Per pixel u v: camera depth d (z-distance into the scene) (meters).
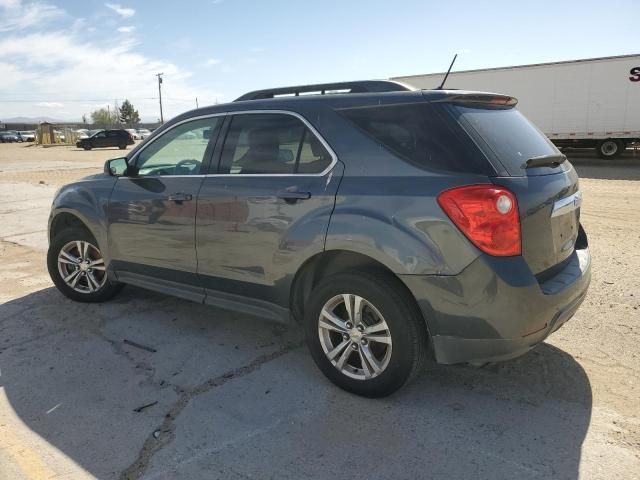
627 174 16.44
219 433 2.93
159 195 4.09
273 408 3.17
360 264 3.27
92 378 3.58
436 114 2.96
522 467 2.60
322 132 3.32
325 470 2.62
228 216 3.65
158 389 3.42
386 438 2.86
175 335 4.27
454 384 3.41
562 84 19.70
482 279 2.73
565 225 3.23
